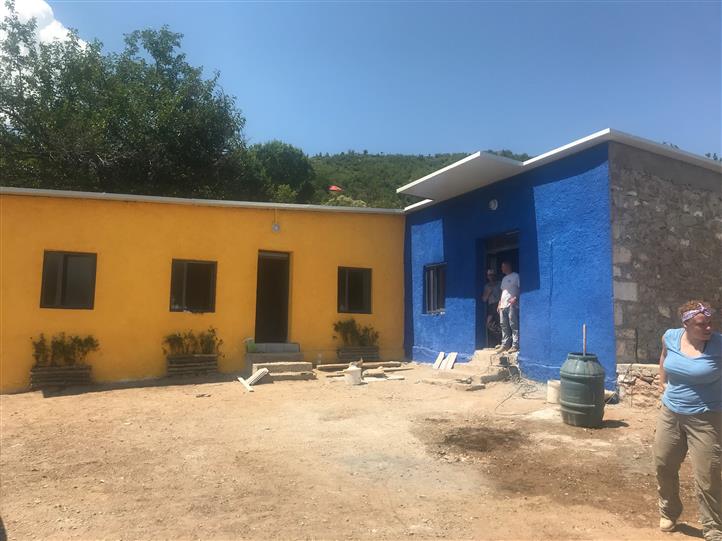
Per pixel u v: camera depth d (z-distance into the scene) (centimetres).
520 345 1086
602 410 729
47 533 441
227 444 690
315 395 998
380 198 5056
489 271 1226
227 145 2309
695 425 404
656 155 977
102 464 620
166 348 1211
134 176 2066
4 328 1102
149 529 445
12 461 638
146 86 2186
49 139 1998
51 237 1149
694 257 1012
